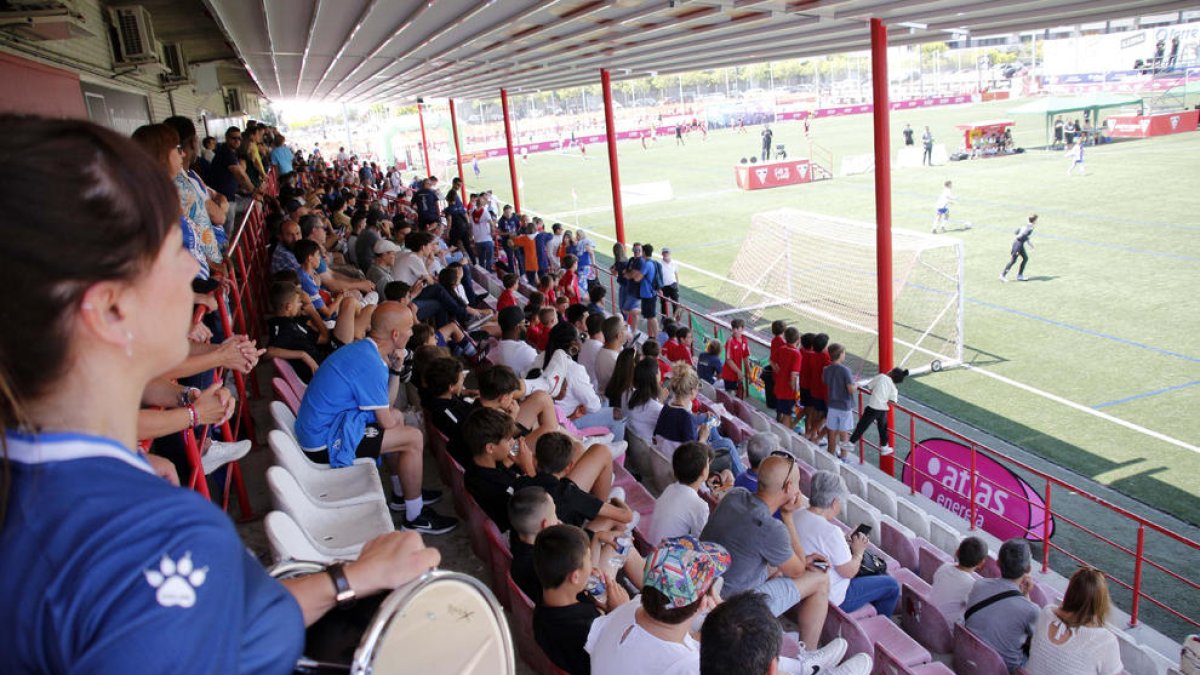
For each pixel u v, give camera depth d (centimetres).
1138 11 968
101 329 78
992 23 1057
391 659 103
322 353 740
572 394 812
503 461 527
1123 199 3059
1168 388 1360
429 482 662
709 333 1833
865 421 1098
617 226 2028
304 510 455
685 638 355
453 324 972
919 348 1636
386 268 1163
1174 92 6994
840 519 771
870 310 1862
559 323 903
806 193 3909
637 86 12088
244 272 852
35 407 77
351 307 731
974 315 1847
